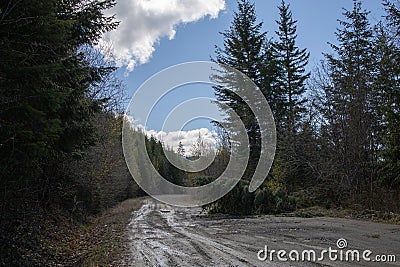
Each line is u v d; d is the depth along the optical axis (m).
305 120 23.34
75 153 9.91
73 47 9.49
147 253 8.21
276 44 30.23
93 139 9.70
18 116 5.70
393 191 16.05
